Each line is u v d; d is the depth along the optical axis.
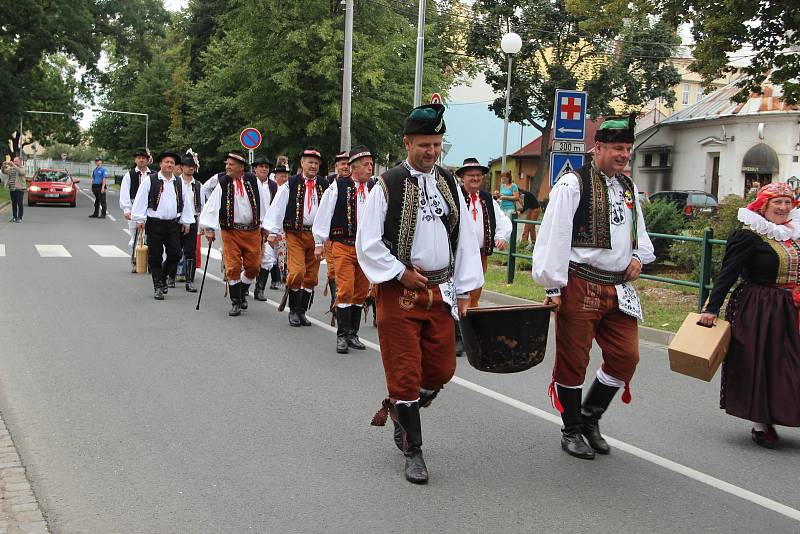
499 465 4.84
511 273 13.11
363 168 7.98
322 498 4.27
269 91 27.09
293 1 25.95
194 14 44.31
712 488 4.56
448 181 4.62
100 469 4.62
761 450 5.31
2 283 11.75
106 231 22.16
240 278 9.98
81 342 7.98
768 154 28.44
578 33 31.81
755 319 5.32
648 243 4.98
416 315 4.50
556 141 11.54
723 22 13.85
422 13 18.27
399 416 4.56
